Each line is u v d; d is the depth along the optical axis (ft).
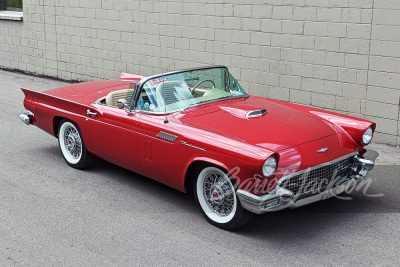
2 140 25.82
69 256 14.69
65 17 40.04
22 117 23.61
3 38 46.01
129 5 35.22
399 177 20.21
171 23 32.99
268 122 17.01
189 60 32.65
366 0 23.99
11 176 20.95
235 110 17.79
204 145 15.70
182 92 18.43
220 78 19.70
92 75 39.50
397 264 13.97
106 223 16.78
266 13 27.99
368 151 17.80
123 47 36.52
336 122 17.83
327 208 17.67
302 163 15.05
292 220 16.84
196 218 17.13
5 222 16.85
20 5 44.45
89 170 21.81
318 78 26.63
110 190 19.58
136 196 19.02
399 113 23.95
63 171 21.62
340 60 25.57
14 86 39.47
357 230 15.99
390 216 16.92
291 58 27.50
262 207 14.57
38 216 17.28
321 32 25.96
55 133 22.53
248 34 29.09
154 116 17.85
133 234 15.99
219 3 30.04
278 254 14.64
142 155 18.15
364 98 25.09
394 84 23.89
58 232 16.15
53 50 41.91
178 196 19.04
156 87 18.08
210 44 31.14
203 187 16.56
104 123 19.43
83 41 39.27
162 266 14.08
